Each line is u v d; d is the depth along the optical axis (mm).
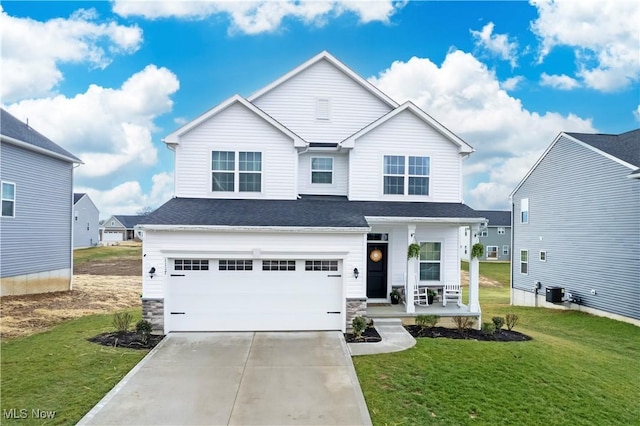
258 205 12227
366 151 13562
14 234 15828
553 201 20250
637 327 14477
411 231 11930
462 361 8211
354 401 6414
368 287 13398
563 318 16594
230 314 10633
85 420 5703
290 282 10797
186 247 10398
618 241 15922
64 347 8961
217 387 6938
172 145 12539
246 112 12742
